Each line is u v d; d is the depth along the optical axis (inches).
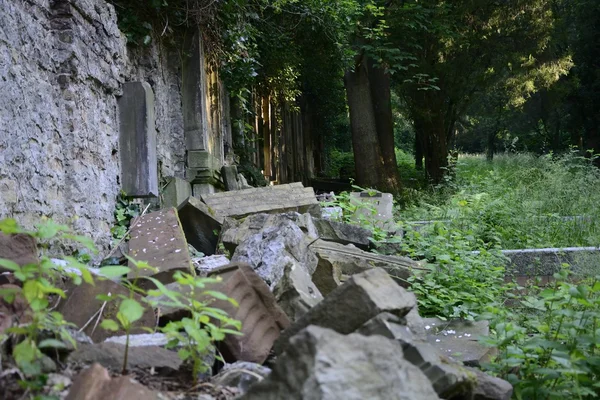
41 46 235.9
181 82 444.5
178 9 421.4
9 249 144.9
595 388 145.1
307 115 1203.2
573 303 186.1
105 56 291.1
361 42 772.0
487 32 907.4
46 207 227.5
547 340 158.9
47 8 245.8
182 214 282.0
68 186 249.3
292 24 636.1
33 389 97.6
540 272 306.5
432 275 236.7
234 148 621.3
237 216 324.2
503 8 886.4
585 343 145.6
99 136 282.8
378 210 372.2
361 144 840.3
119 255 239.0
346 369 85.5
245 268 149.3
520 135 1346.0
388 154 856.9
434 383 111.8
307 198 336.5
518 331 158.7
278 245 194.2
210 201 332.8
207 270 215.0
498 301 241.6
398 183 843.4
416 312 179.2
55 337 112.7
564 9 1089.4
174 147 441.7
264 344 142.9
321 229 282.0
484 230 371.2
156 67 402.9
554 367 152.3
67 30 251.0
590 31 1083.3
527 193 453.1
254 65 600.4
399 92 973.8
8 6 208.2
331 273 220.5
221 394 112.4
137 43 379.9
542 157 589.6
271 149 824.9
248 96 674.8
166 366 115.6
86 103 267.3
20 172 209.3
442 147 930.7
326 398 82.0
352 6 650.8
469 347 182.5
